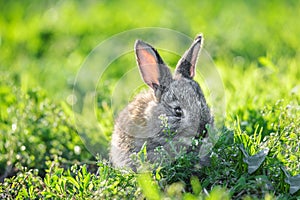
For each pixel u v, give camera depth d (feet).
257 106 42.29
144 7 71.51
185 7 70.64
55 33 65.41
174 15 67.36
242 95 45.03
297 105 39.78
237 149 34.60
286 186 32.76
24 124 42.65
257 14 68.03
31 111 43.98
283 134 35.45
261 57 52.54
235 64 55.31
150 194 31.14
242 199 32.07
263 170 33.76
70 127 42.86
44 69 57.21
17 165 36.58
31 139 41.81
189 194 30.48
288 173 32.78
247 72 51.85
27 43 63.77
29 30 65.51
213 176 33.47
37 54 62.28
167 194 31.78
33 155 41.22
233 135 36.37
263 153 33.58
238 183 32.45
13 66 57.93
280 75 50.14
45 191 33.96
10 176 40.01
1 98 47.34
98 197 31.96
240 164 33.86
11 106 44.80
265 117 39.63
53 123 43.09
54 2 74.54
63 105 45.16
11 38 64.08
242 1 71.56
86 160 40.55
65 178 33.96
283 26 63.10
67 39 64.03
